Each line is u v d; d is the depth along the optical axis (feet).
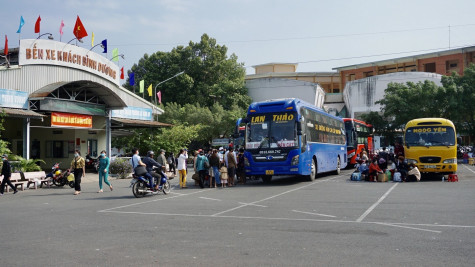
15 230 27.84
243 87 197.57
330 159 77.77
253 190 54.13
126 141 127.65
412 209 34.47
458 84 133.90
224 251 20.92
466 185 55.42
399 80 181.37
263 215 32.50
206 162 60.18
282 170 59.31
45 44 82.17
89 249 21.83
